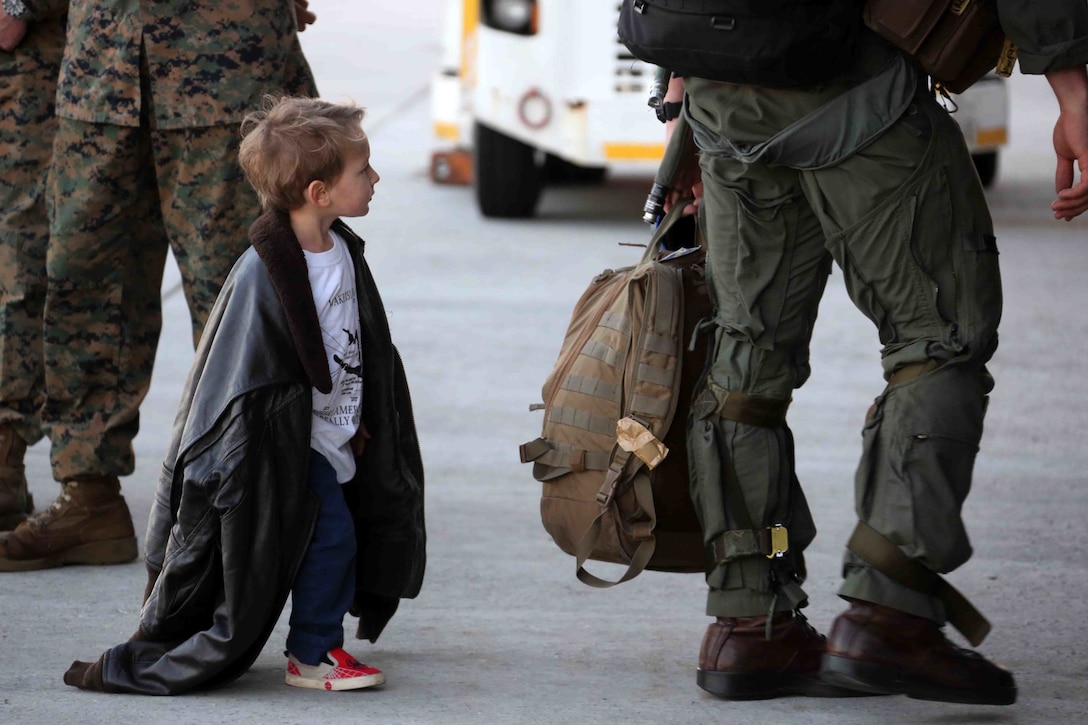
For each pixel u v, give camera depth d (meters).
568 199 27.16
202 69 8.75
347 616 8.83
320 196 6.96
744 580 7.07
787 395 7.05
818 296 7.02
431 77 46.03
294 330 6.88
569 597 9.23
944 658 6.62
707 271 7.15
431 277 19.95
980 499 11.58
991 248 6.69
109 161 8.95
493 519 10.95
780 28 6.33
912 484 6.57
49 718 6.86
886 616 6.62
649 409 7.12
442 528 10.69
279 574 6.96
